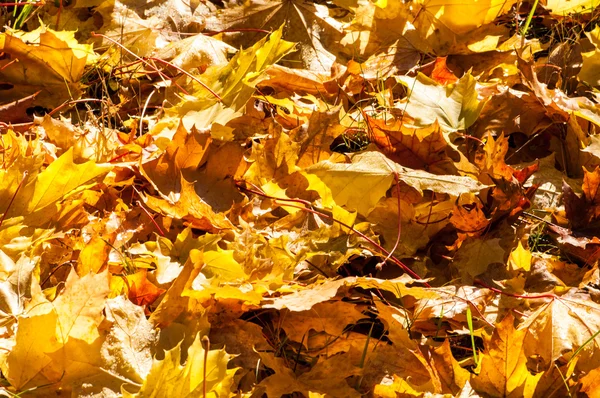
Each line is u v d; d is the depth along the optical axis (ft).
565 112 4.83
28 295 3.92
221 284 4.07
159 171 4.45
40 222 4.22
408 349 3.93
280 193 4.43
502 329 3.85
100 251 4.04
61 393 3.77
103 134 4.56
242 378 3.93
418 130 4.53
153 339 3.86
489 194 4.49
